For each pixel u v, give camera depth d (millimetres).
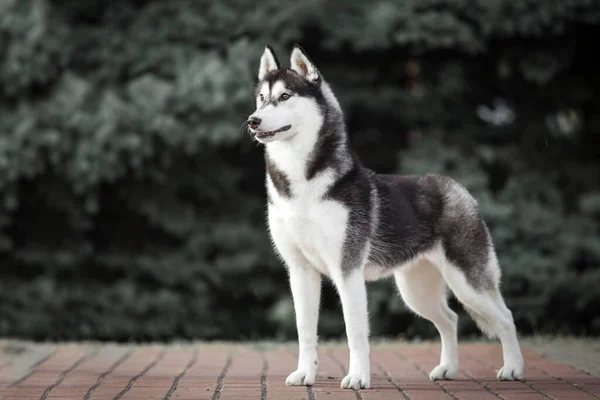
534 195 11906
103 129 9688
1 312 10531
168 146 10461
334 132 5074
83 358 6879
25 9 10719
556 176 12328
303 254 5188
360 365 5047
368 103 12422
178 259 11398
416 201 5473
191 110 10328
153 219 11289
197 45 11484
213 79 10281
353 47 11688
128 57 11367
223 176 11930
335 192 4988
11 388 5250
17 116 10445
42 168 10188
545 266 10602
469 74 12734
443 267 5488
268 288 11805
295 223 5016
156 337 11203
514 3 11109
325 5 11438
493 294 5543
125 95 10844
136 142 9797
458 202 5516
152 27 11609
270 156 5098
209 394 4914
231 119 10445
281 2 11273
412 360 6715
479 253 5473
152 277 11609
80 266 11625
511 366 5504
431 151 11719
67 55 10945
